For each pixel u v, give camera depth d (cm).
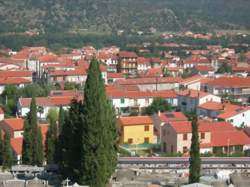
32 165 14575
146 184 11019
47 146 15000
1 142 15138
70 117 11350
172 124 18575
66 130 11456
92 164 10762
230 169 14100
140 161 15200
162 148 18912
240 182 11056
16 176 11950
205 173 12850
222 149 18225
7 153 15062
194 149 11450
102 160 10800
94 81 10869
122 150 18162
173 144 18438
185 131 18325
